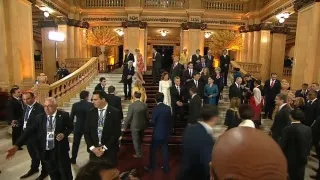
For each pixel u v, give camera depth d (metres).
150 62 21.41
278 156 0.57
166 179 4.78
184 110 7.85
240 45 16.00
